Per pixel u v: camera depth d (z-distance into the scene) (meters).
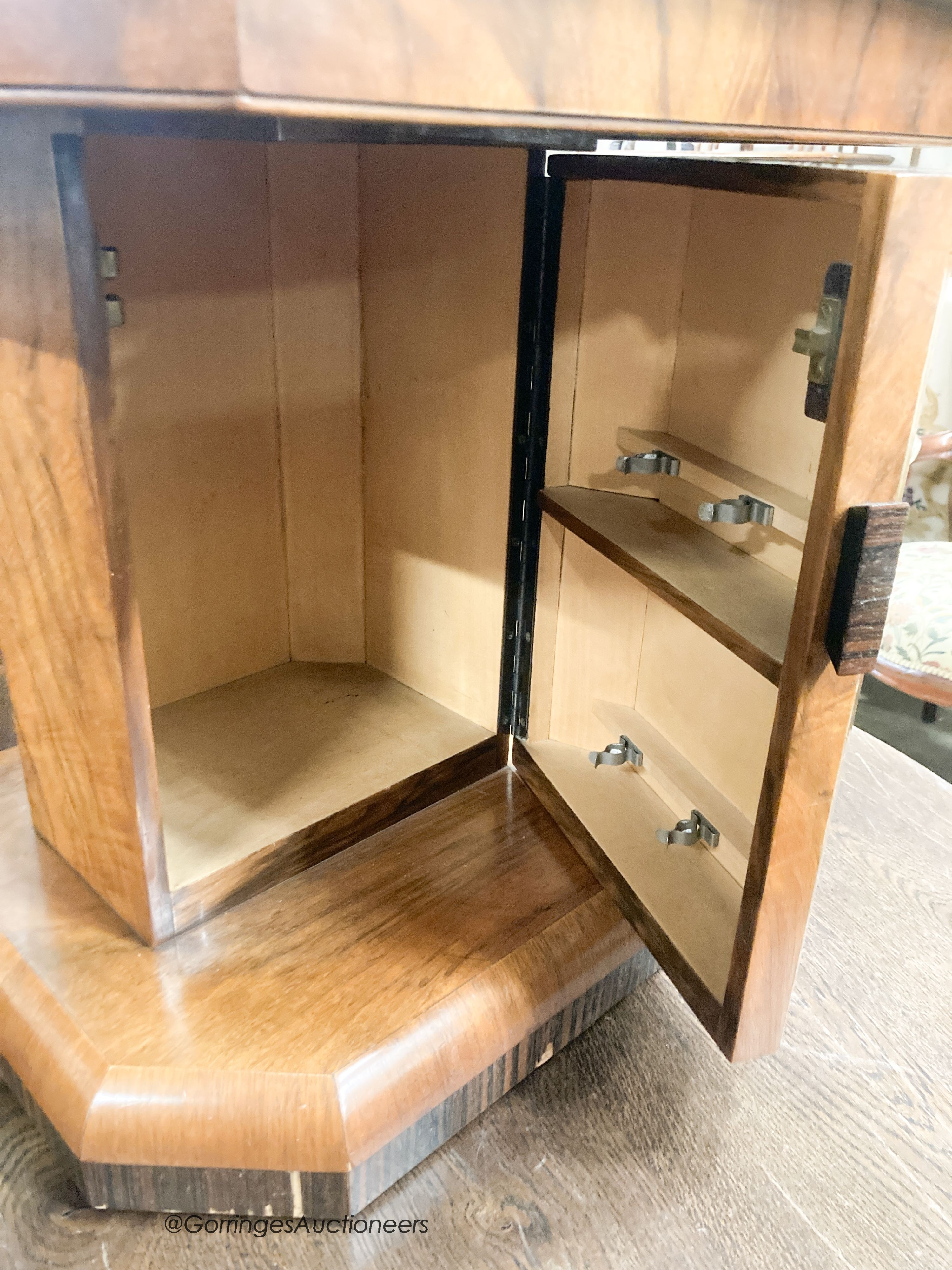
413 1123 0.61
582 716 0.87
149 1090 0.58
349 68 0.37
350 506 0.94
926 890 0.89
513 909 0.72
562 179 0.68
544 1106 0.68
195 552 0.90
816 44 0.49
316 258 0.83
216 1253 0.58
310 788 0.80
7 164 0.48
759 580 0.61
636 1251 0.58
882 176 0.41
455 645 0.90
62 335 0.50
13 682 0.69
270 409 0.90
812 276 0.57
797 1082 0.70
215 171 0.78
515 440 0.77
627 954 0.73
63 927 0.69
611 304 0.72
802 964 0.80
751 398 0.64
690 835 0.73
